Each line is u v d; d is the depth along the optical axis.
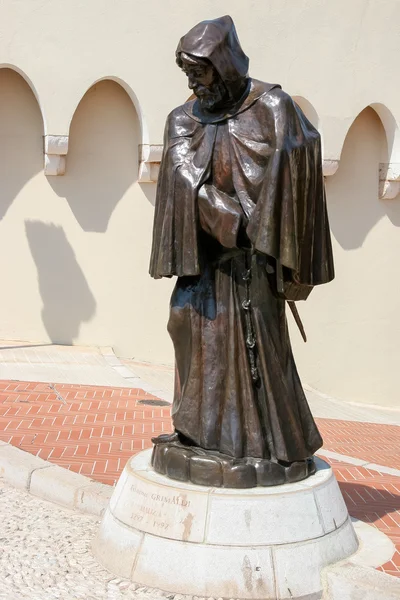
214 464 4.56
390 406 14.78
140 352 13.70
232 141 4.61
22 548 5.17
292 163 4.44
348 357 14.53
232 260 4.73
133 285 13.63
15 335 13.34
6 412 9.08
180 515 4.45
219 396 4.71
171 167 4.76
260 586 4.32
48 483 6.35
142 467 4.97
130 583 4.54
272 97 4.57
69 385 10.95
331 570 4.43
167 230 4.71
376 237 14.61
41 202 13.29
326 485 4.72
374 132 14.48
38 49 12.64
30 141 13.20
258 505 4.39
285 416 4.70
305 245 4.59
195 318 4.75
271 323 4.73
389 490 6.74
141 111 13.09
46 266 13.36
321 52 13.62
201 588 4.34
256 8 13.30
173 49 13.07
